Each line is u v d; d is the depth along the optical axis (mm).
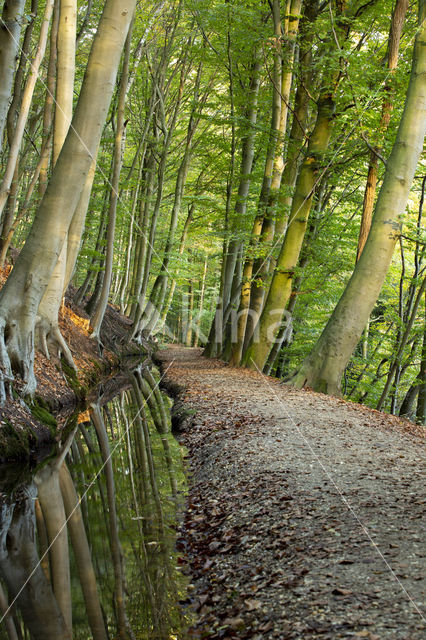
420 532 4406
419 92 12000
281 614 3586
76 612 4129
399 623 3176
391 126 14109
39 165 13391
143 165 27031
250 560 4594
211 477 7316
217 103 20031
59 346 13039
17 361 9578
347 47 13258
